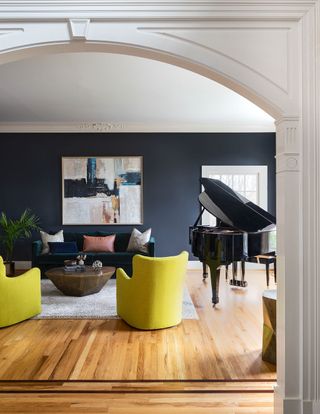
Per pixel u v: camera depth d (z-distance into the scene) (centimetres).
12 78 445
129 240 653
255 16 218
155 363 298
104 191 704
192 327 384
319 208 220
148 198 707
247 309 449
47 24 219
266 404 242
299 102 220
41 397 247
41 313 427
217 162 707
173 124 696
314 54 218
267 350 302
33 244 604
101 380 270
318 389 220
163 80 455
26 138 699
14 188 701
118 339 349
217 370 287
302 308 220
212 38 221
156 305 370
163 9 217
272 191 709
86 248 642
